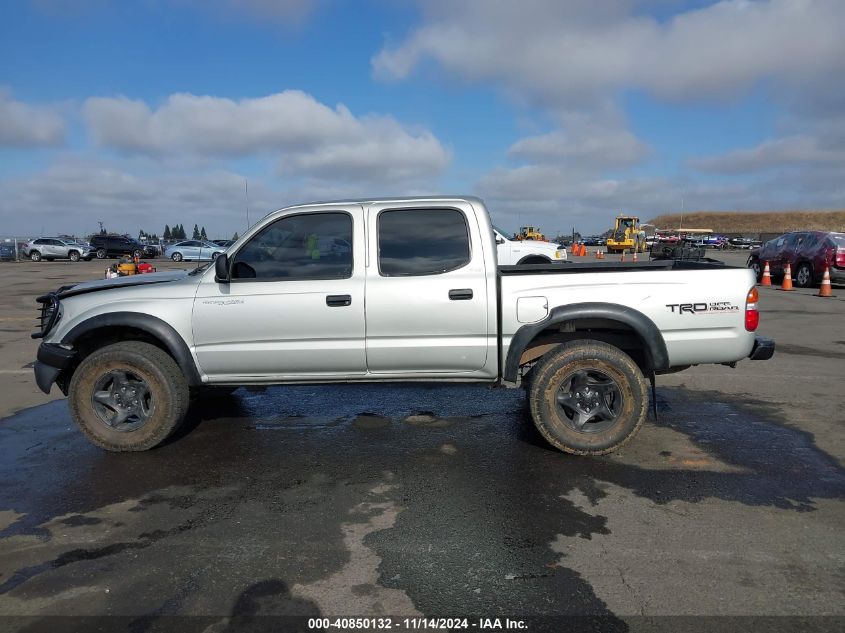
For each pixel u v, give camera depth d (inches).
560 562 118.9
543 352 186.9
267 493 153.7
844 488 152.9
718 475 161.6
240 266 183.0
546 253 552.4
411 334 178.7
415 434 199.5
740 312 173.8
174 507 146.0
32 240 1626.5
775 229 4778.5
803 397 237.6
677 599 106.3
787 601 105.3
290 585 112.0
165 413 180.7
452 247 179.6
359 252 179.6
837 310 483.2
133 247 1734.7
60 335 184.7
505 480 160.1
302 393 253.3
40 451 185.9
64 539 130.6
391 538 129.3
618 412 173.6
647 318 172.9
